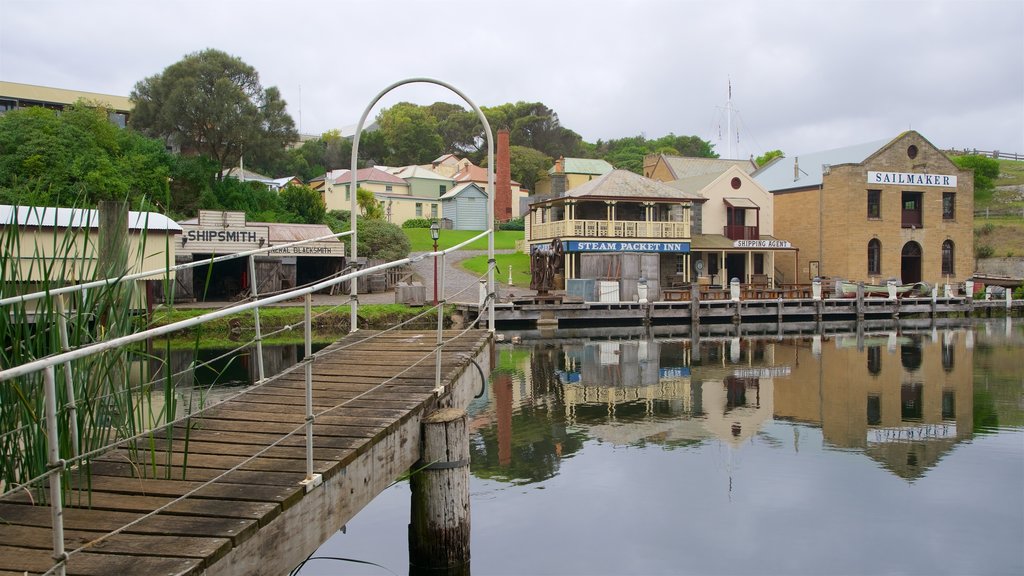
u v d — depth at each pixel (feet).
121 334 15.64
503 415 47.39
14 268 14.24
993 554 25.96
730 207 135.64
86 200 16.33
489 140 28.94
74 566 10.92
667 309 102.83
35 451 13.73
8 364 13.64
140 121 137.59
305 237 106.83
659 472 35.19
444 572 20.13
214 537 11.91
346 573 22.76
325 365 24.71
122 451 16.22
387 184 208.74
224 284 98.84
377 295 107.96
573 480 33.94
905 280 146.10
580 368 66.39
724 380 60.95
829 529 28.12
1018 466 36.47
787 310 109.19
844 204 136.36
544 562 24.88
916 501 31.42
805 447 40.01
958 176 145.79
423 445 20.13
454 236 178.81
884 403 51.93
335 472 15.25
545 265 121.90
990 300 124.06
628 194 124.47
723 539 27.04
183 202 126.93
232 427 18.06
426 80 28.58
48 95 200.44
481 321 92.38
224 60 136.15
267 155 140.05
